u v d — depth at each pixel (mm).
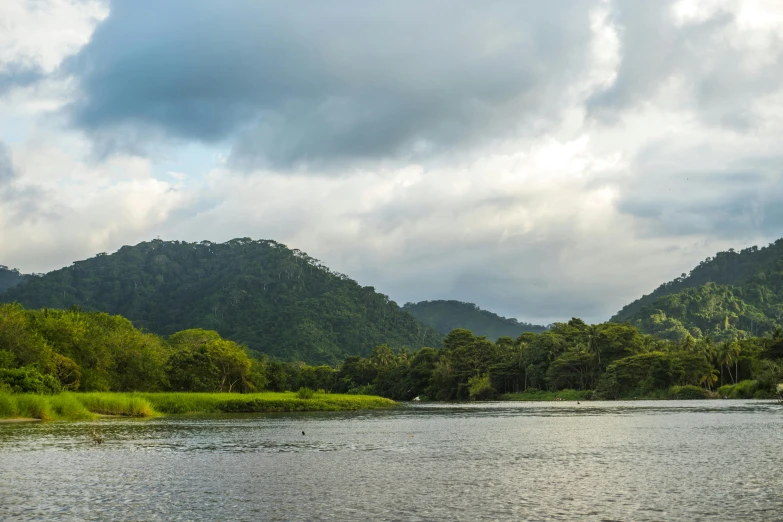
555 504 28906
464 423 85500
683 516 26375
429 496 30906
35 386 88812
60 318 121375
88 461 43000
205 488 33125
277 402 119500
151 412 96250
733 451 47062
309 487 33406
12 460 43250
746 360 199125
